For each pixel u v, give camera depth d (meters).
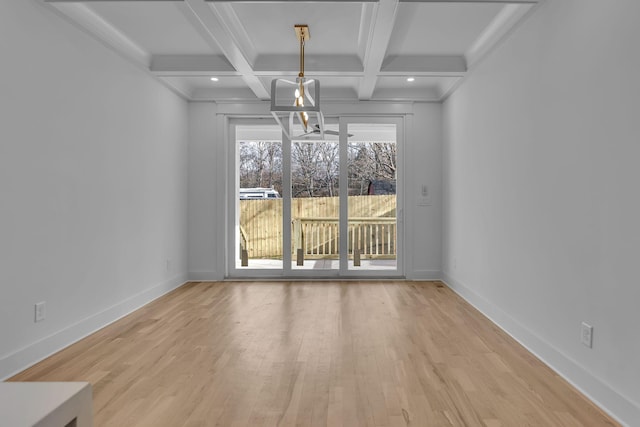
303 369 2.64
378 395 2.29
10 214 2.58
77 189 3.24
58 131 3.02
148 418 2.03
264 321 3.73
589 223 2.32
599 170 2.23
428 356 2.88
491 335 3.35
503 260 3.55
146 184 4.40
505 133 3.51
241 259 5.84
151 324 3.64
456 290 4.93
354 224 5.73
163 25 3.56
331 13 3.38
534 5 2.89
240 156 5.86
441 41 3.93
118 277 3.84
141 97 4.29
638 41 1.94
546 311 2.80
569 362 2.49
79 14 3.15
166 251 4.92
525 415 2.08
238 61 4.00
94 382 2.45
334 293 4.89
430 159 5.60
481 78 4.10
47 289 2.90
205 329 3.49
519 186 3.23
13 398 0.71
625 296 2.02
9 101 2.57
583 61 2.38
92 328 3.41
